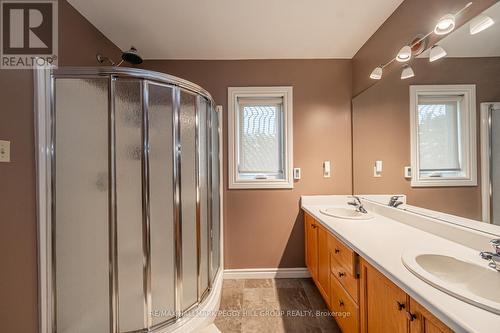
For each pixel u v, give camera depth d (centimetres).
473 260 94
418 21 141
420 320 76
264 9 160
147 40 197
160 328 137
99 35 183
